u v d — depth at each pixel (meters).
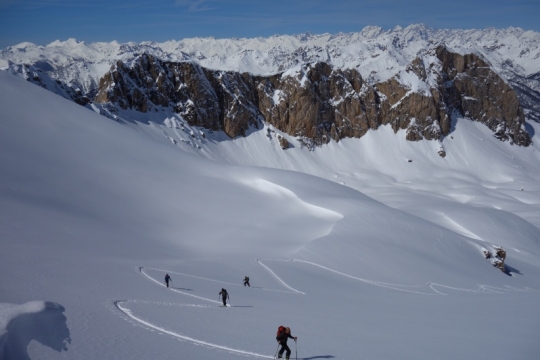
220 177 104.12
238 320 27.48
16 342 16.16
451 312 39.25
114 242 58.94
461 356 23.28
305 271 56.59
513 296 57.56
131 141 106.12
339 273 59.81
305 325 28.08
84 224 63.16
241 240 72.38
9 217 55.62
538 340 27.70
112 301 27.64
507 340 27.64
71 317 21.83
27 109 96.88
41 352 16.53
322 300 41.75
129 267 43.97
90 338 19.19
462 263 79.00
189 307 30.34
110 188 82.00
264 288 45.25
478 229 114.75
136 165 95.50
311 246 67.12
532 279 85.94
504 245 110.12
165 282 39.41
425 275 66.88
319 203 92.38
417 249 77.56
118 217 72.50
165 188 89.56
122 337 20.06
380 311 37.66
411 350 23.81
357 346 23.73
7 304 18.58
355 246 70.06
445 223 118.56
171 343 20.31
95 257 46.84
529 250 110.44
